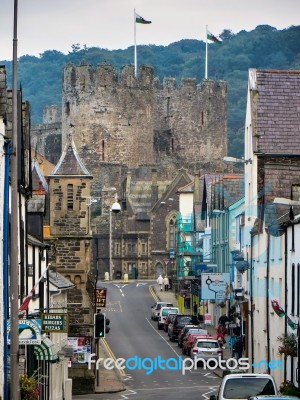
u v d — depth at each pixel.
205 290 125.56
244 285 115.06
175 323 139.88
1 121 59.19
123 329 154.62
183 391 96.06
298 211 90.94
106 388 100.19
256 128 106.25
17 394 56.28
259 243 102.56
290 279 87.19
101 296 112.69
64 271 108.75
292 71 108.94
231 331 116.88
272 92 107.81
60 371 88.62
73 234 109.31
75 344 100.94
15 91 57.75
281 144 105.50
